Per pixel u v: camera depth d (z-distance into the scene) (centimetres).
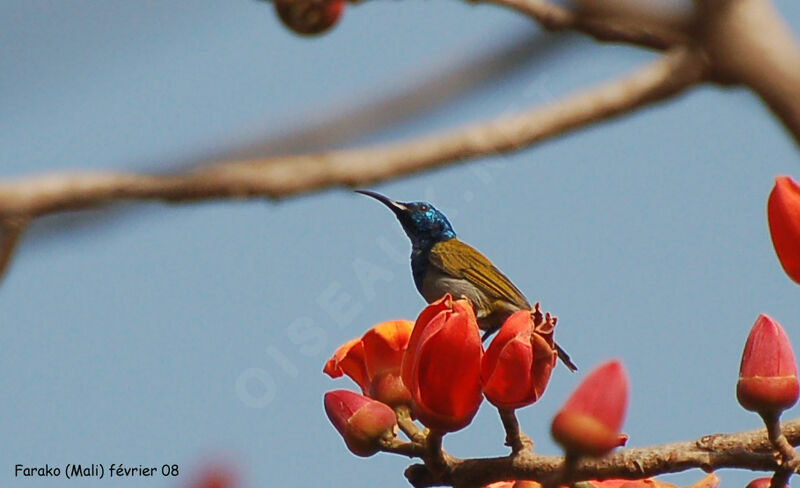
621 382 600
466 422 607
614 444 600
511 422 606
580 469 602
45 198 580
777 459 602
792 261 605
